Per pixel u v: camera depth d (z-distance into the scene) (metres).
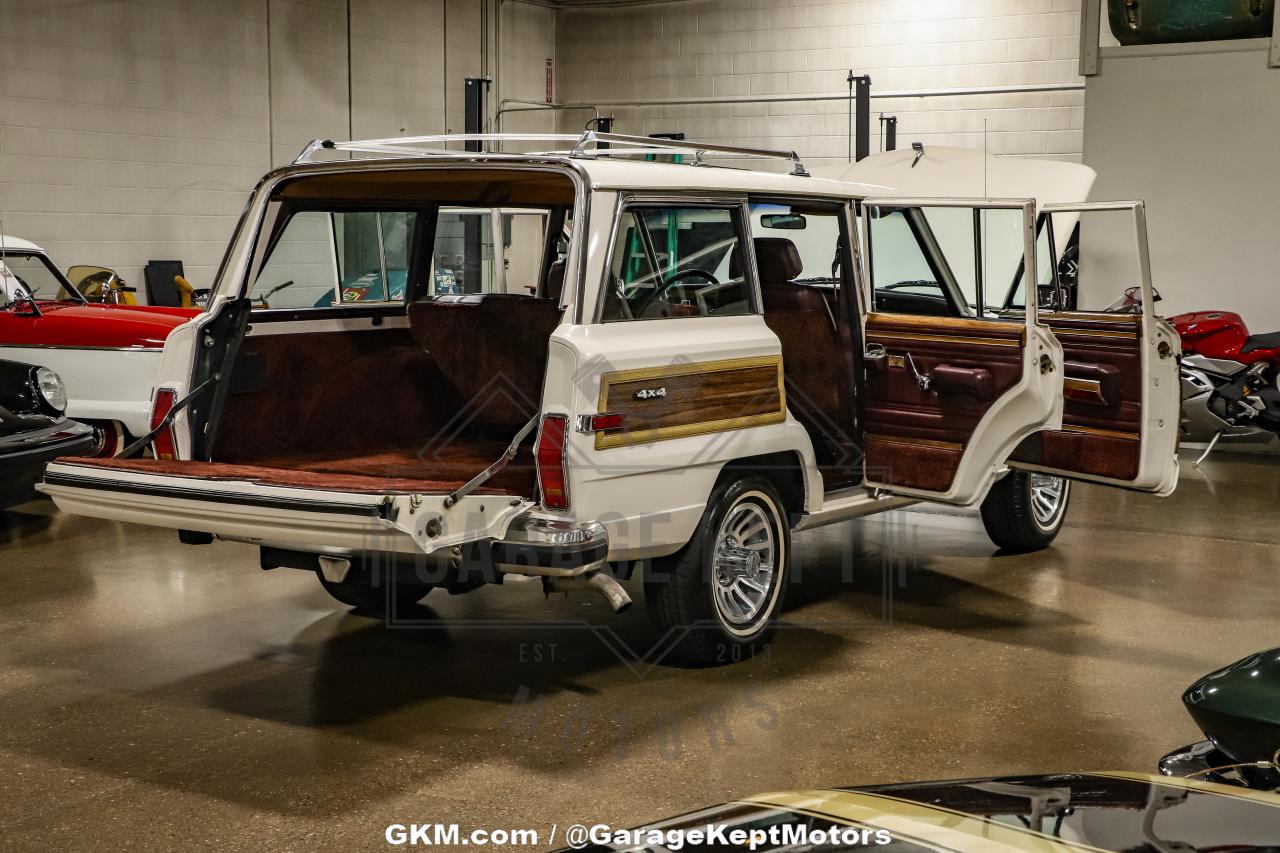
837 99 15.63
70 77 11.22
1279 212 9.28
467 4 15.38
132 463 4.28
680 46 16.47
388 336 5.37
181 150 12.18
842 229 5.21
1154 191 9.55
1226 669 2.83
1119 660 4.84
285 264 5.14
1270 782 2.57
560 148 17.06
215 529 4.02
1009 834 1.62
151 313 8.14
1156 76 9.45
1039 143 14.73
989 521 6.48
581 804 3.51
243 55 12.66
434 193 5.36
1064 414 5.62
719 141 16.42
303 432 5.00
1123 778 1.92
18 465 6.54
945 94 15.05
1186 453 9.77
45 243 11.16
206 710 4.25
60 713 4.22
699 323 4.47
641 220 4.30
